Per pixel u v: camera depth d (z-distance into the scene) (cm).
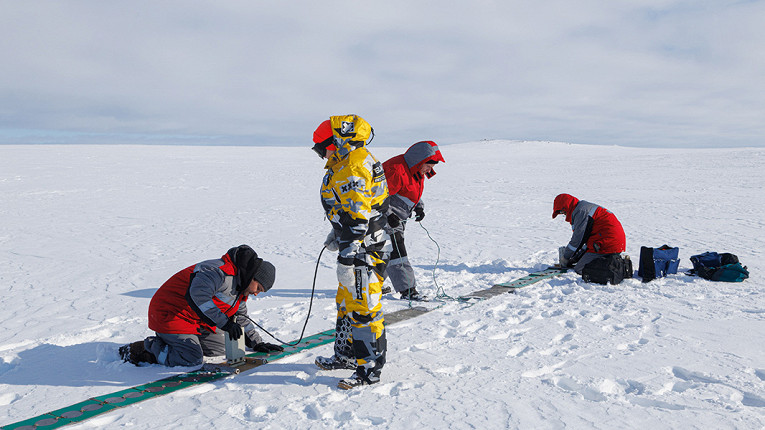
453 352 411
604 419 291
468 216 1413
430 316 521
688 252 847
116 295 620
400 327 484
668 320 484
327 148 350
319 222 1304
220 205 1672
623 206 1559
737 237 988
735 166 3123
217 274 364
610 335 445
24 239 1051
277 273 750
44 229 1182
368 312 343
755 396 317
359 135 340
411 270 586
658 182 2369
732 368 363
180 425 291
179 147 5847
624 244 661
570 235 1069
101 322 509
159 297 383
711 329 454
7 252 912
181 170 3084
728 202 1600
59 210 1515
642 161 3944
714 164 3331
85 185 2216
